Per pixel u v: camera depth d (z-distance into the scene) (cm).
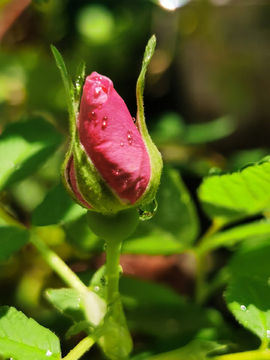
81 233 21
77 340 23
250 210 20
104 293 19
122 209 17
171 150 38
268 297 19
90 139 17
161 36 47
